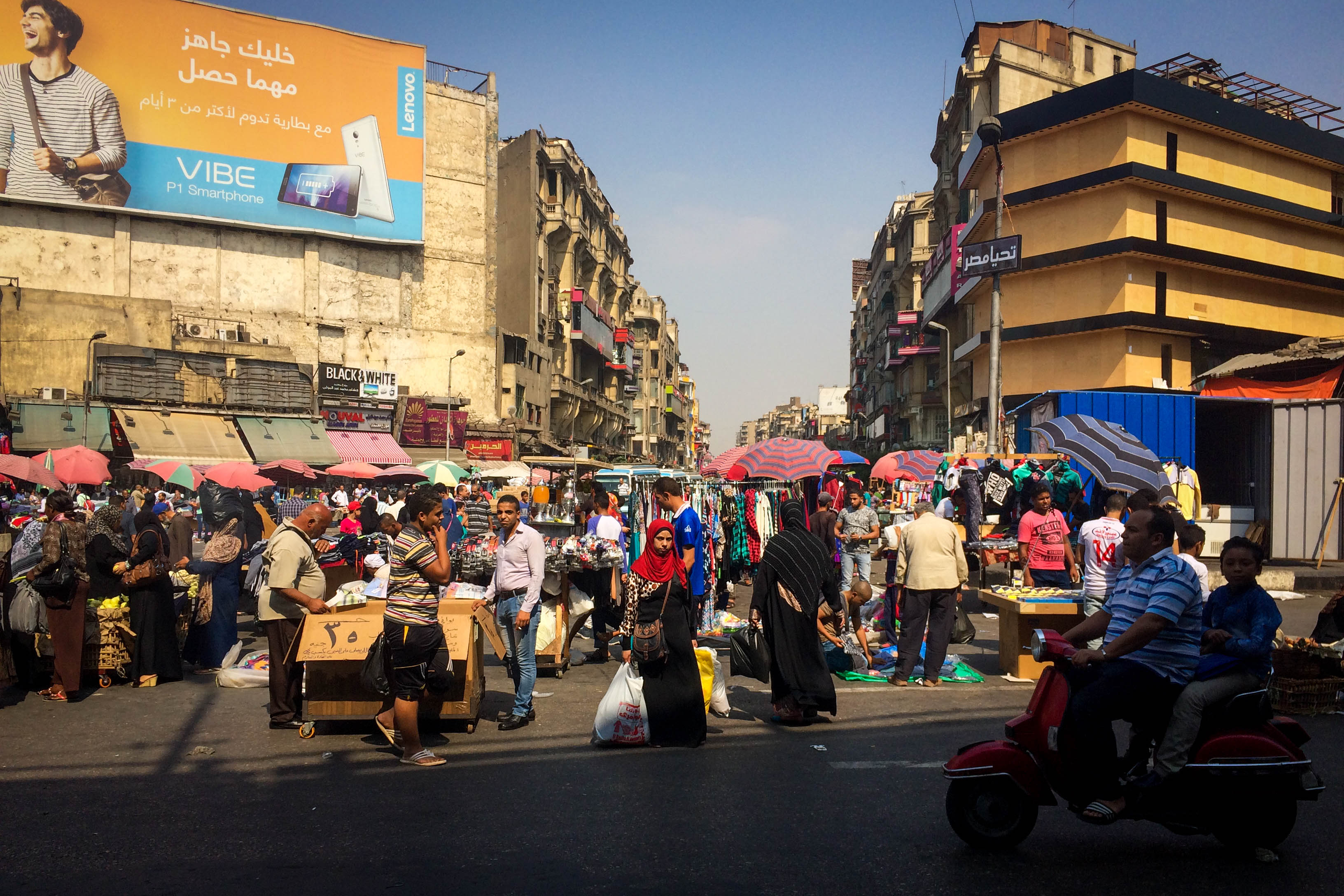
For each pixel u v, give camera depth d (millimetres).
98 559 8414
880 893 3850
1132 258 32469
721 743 6371
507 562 6984
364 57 44625
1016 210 35250
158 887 3920
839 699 7801
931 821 4750
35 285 38219
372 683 5918
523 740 6508
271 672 6836
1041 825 4762
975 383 40719
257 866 4148
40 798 5164
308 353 43469
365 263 45594
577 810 4895
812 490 13125
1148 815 4297
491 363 48562
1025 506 13133
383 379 44188
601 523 10188
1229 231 34500
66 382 35625
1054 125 33344
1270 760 4219
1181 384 33531
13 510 19906
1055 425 12391
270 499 19547
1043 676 4512
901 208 65250
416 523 5992
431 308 47281
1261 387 20281
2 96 37469
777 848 4352
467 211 48438
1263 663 4367
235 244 42250
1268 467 16953
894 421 63781
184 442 35875
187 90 40656
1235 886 3947
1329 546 16266
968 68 42938
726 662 9562
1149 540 4461
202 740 6496
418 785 5383
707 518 11234
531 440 51062
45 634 8227
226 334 40750
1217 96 33219
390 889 3879
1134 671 4305
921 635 8336
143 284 40219
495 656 10062
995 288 19328
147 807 4984
